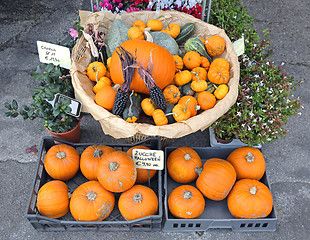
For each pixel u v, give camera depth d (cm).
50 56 136
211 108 125
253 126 130
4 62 184
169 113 123
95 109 121
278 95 136
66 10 210
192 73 139
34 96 131
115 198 126
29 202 112
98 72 136
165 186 124
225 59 146
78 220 113
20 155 150
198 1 165
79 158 134
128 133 116
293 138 158
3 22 202
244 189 118
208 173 119
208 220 117
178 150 129
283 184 144
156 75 124
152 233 129
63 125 138
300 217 134
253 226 123
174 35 153
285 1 222
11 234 128
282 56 192
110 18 155
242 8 172
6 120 161
